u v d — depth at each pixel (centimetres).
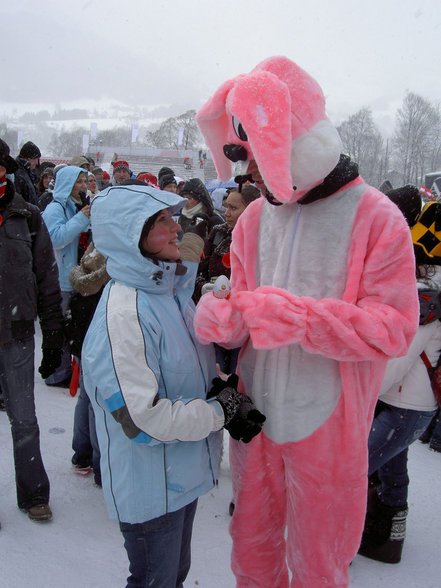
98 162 3681
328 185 160
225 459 348
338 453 166
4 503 281
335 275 162
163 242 166
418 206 251
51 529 261
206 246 365
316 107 152
